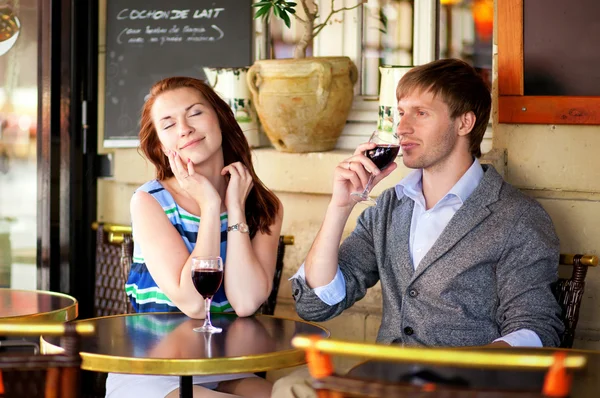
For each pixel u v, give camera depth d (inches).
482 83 113.7
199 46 166.4
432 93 111.3
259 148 158.4
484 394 60.7
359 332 147.3
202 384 111.9
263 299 114.8
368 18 156.6
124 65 171.0
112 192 176.2
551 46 131.2
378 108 149.9
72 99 173.2
